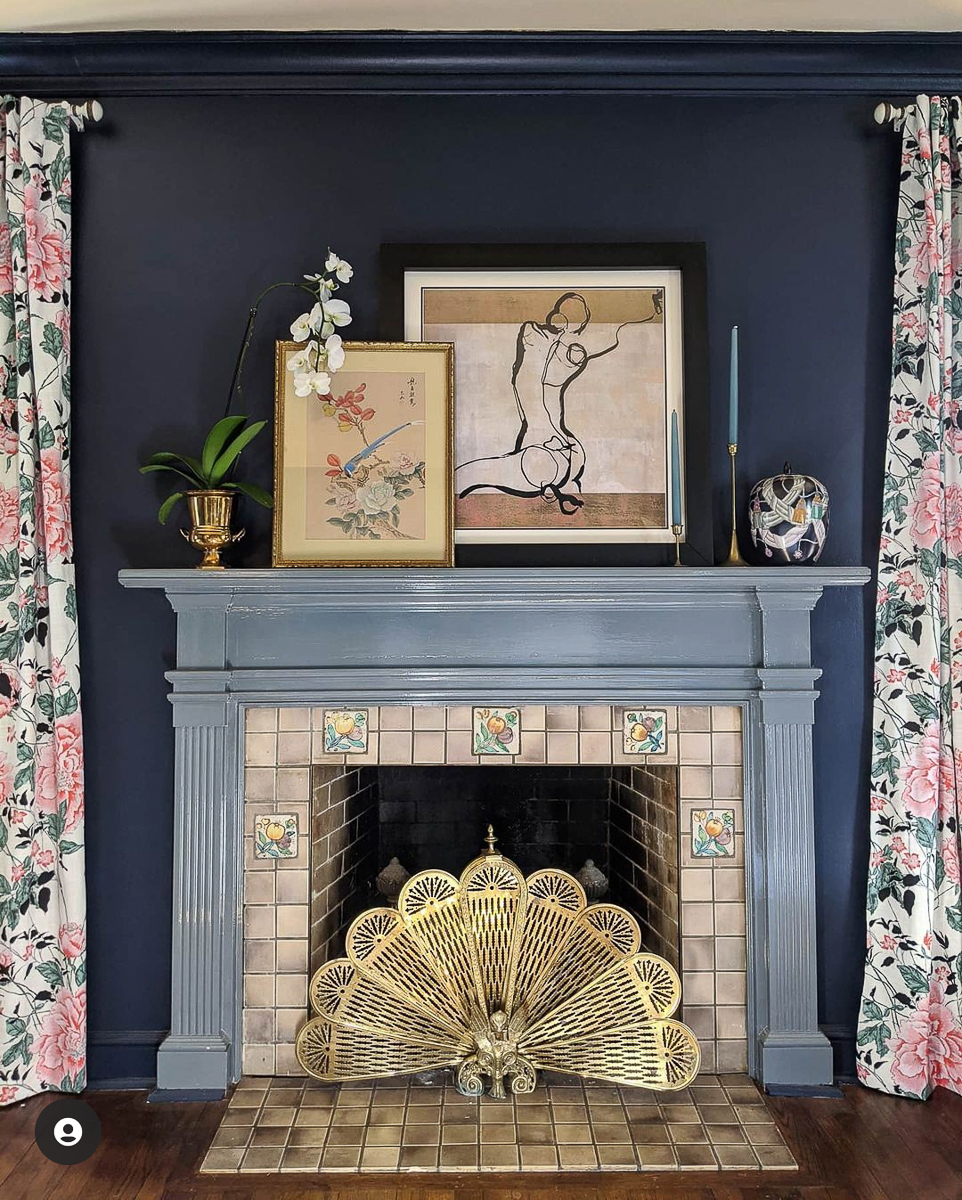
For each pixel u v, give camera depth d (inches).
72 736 89.2
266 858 88.9
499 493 94.0
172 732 92.8
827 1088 87.0
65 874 88.4
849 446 94.9
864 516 94.5
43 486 89.4
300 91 95.2
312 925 89.7
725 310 95.4
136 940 92.0
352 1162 75.1
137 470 94.0
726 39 92.4
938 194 92.0
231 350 94.6
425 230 95.4
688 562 93.0
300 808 89.0
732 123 96.0
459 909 86.9
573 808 110.3
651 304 94.9
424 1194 71.9
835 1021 92.0
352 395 92.4
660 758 89.8
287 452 91.7
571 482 94.1
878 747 91.7
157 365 94.4
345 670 88.2
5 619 89.7
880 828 91.1
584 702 88.9
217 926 88.0
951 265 92.9
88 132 95.0
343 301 89.7
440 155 95.7
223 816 88.4
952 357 92.4
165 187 95.1
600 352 94.8
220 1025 87.7
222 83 94.7
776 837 88.5
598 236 95.3
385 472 91.8
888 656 91.7
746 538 94.4
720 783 89.7
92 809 92.4
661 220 95.6
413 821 110.6
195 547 93.4
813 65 93.9
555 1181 73.6
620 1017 85.6
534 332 94.9
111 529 93.7
